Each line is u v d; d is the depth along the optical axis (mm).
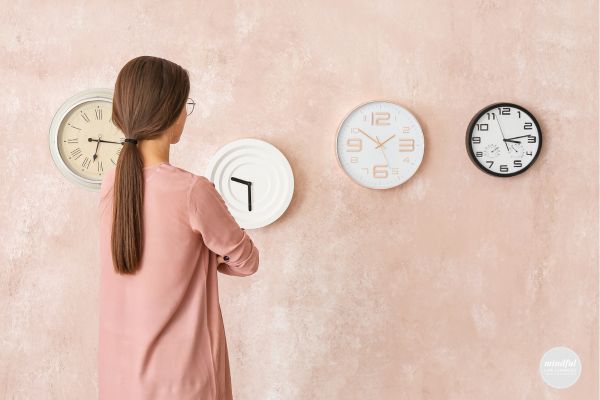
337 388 2318
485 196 2365
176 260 1349
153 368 1339
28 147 2191
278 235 2277
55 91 2193
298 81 2268
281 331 2289
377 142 2268
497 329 2385
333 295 2305
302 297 2293
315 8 2271
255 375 2287
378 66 2301
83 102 2150
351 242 2307
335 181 2293
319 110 2279
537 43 2373
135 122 1348
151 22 2215
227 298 2270
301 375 2305
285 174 2215
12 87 2180
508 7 2359
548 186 2400
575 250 2410
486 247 2373
